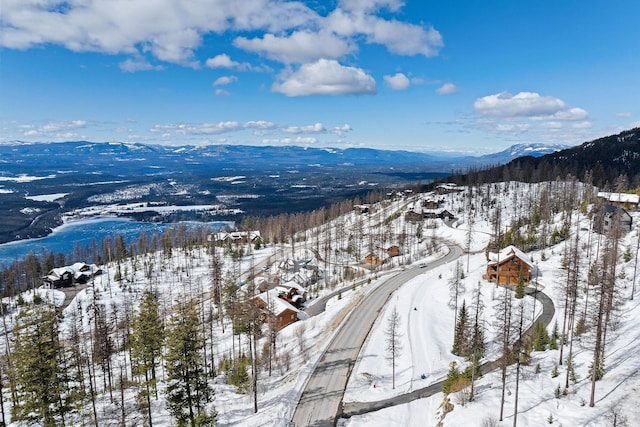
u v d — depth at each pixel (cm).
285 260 14700
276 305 9669
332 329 8281
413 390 5722
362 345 7312
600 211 11631
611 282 4656
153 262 16712
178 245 19838
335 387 5884
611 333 5881
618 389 4366
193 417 4638
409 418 5062
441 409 5003
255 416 5228
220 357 7756
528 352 5966
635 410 3894
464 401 4872
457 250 14700
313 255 16000
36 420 4291
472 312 8231
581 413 4119
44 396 4138
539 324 6569
